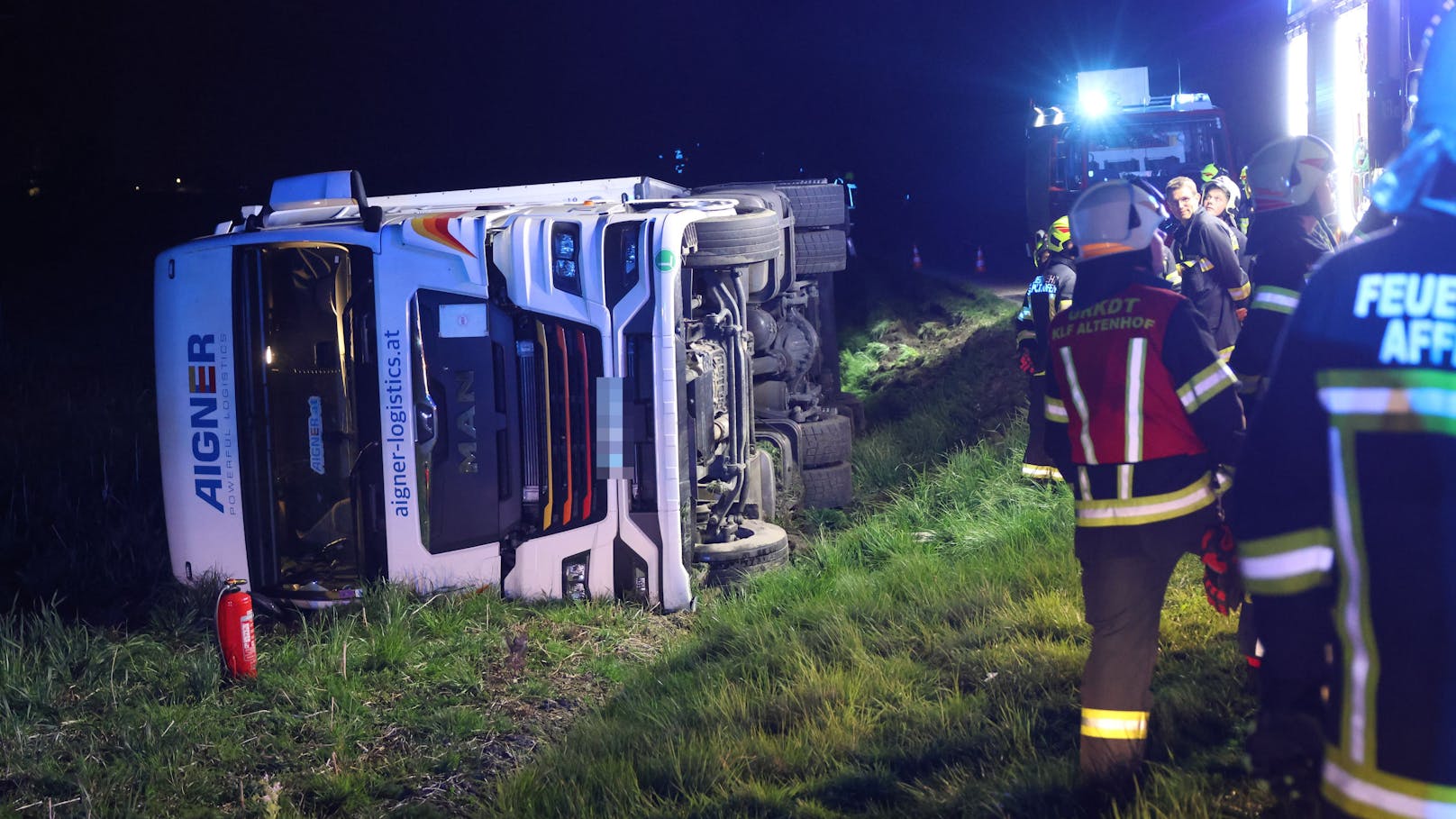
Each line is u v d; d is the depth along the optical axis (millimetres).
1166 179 14539
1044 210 15547
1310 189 4141
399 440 6148
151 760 4562
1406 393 1759
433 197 7887
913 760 4035
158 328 6457
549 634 5965
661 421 6273
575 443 6383
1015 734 4023
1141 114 14891
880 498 8734
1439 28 1870
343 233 6180
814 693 4652
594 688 5402
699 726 4621
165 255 6383
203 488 6391
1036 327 6742
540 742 4836
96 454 8383
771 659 5219
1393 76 8117
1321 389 1846
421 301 6137
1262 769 2195
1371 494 1785
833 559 6914
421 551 6223
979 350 13031
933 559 6539
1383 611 1776
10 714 4887
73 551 6688
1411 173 1827
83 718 4996
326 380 6695
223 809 4340
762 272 7863
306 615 6215
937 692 4605
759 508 7547
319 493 6812
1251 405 4242
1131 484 3395
